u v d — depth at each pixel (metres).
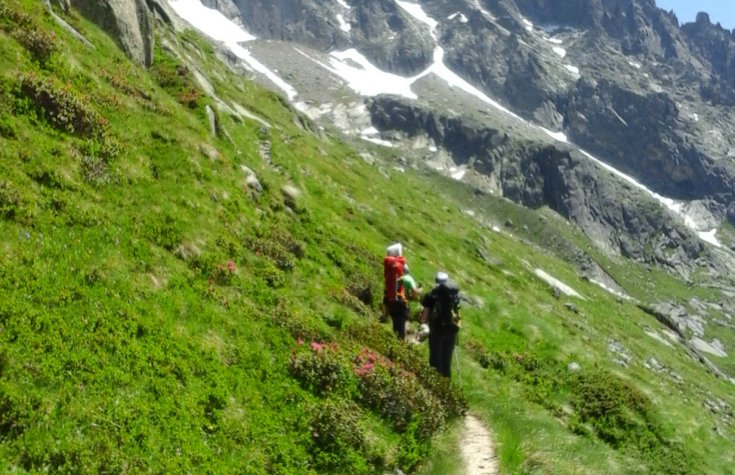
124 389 10.90
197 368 12.47
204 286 15.46
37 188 14.37
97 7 25.75
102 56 23.03
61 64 19.09
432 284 31.95
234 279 16.70
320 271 21.45
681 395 44.06
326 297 19.41
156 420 10.70
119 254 14.26
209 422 11.41
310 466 11.66
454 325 18.22
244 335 14.45
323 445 12.20
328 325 17.64
